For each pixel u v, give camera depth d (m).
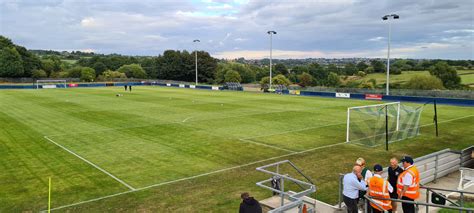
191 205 12.57
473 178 14.41
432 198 11.12
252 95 62.25
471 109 41.75
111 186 14.70
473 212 8.54
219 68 132.50
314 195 13.48
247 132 26.55
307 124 30.33
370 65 148.25
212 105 44.88
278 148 21.52
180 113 36.97
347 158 19.16
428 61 144.00
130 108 41.19
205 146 21.92
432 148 21.70
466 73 120.50
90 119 32.53
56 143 22.62
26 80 106.25
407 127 25.00
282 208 8.64
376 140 23.19
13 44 127.06
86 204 12.77
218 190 14.11
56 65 141.38
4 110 38.75
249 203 8.75
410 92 56.09
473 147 17.08
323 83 122.75
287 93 67.50
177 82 104.62
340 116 35.28
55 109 39.84
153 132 26.38
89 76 117.06
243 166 17.61
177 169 17.11
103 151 20.59
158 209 12.24
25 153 20.11
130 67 133.75
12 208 12.46
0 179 15.59
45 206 12.63
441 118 34.19
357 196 9.98
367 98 56.91
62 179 15.61
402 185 9.68
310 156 19.58
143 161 18.52
